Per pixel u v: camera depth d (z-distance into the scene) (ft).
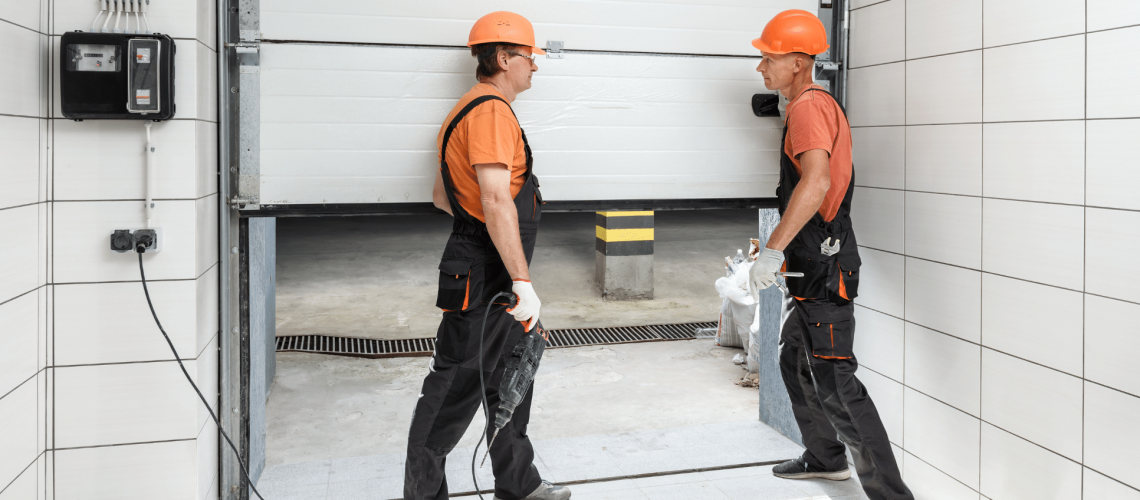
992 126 7.34
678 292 22.59
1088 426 6.52
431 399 7.22
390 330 17.87
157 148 6.57
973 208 7.62
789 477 9.22
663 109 8.82
